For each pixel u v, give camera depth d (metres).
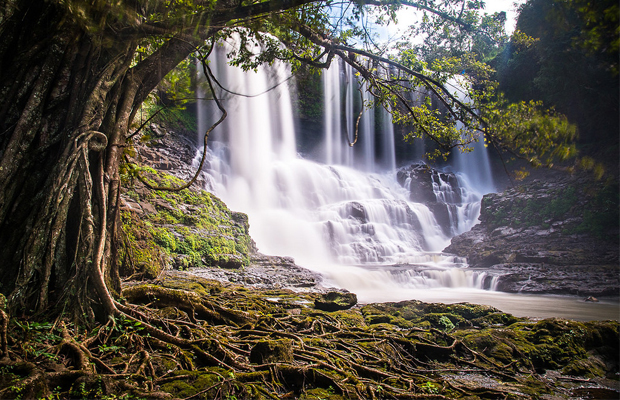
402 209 28.44
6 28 5.29
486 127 6.30
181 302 6.16
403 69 8.05
